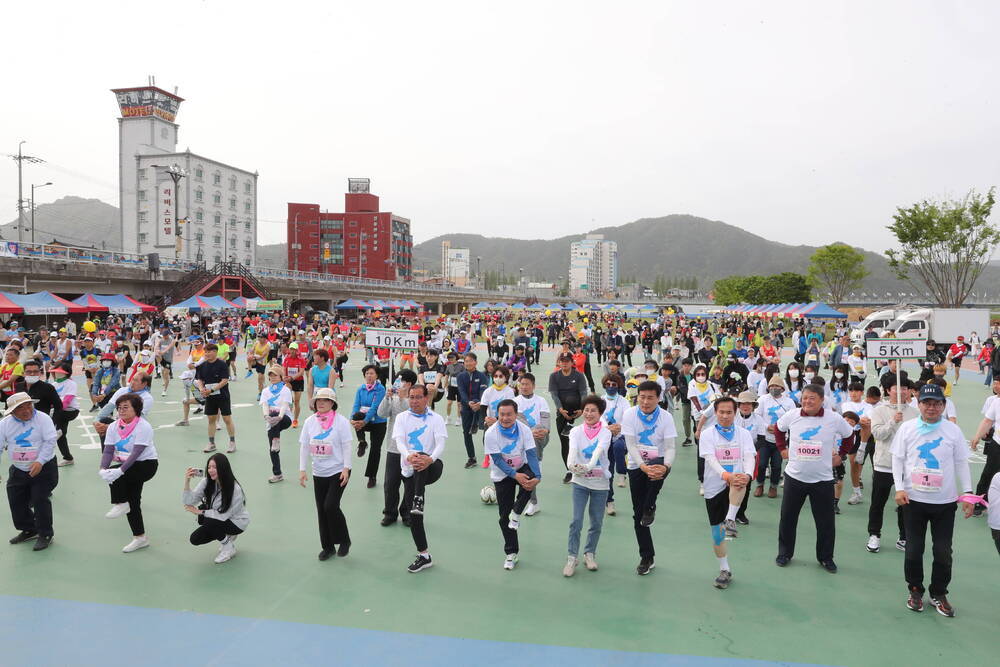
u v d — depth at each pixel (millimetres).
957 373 21297
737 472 5457
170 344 16250
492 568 5801
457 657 4312
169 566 5789
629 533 6762
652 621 4832
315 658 4289
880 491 6250
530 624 4777
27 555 6004
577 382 8406
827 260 80875
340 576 5598
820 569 5824
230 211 83875
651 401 5641
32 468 6027
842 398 9617
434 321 50031
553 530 6812
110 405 8789
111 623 4746
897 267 45438
